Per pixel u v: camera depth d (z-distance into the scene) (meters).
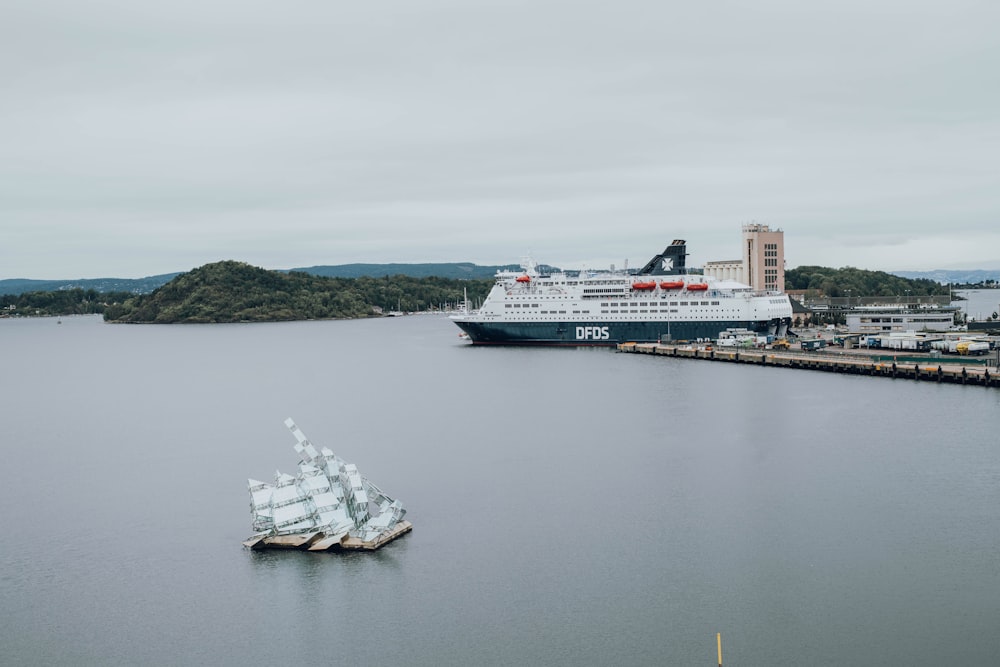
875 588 65.00
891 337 193.50
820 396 143.00
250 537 78.50
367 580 69.44
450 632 60.91
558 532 78.25
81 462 112.50
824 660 55.88
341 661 58.00
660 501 86.12
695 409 134.75
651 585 66.88
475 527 80.19
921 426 115.81
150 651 60.09
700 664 56.06
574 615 62.69
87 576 72.00
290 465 107.50
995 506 81.31
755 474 94.62
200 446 120.88
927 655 56.03
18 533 82.94
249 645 60.34
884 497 84.94
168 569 72.88
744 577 67.62
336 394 171.88
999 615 60.56
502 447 111.75
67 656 59.72
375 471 100.50
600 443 112.25
